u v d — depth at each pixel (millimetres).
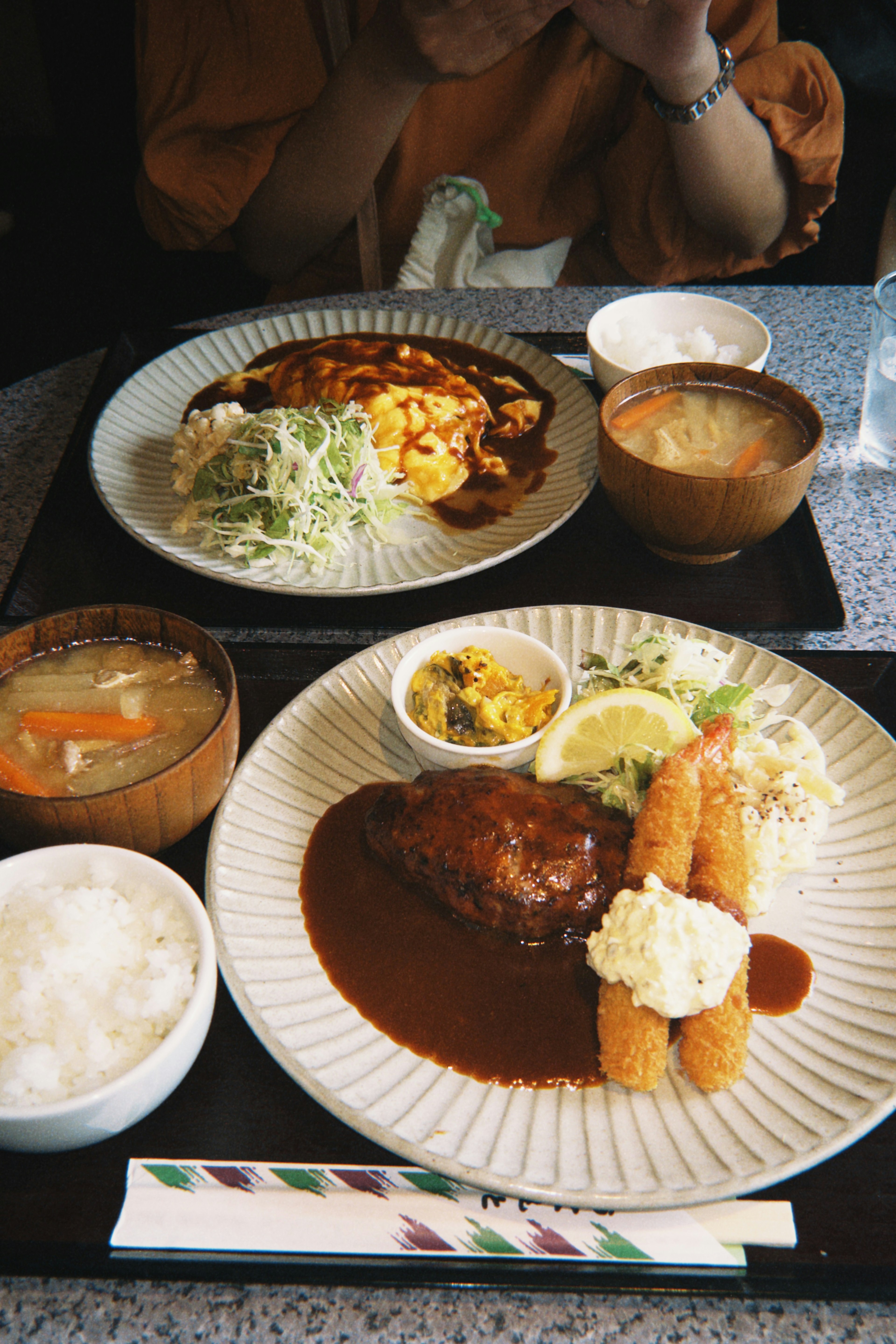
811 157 945
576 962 427
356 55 903
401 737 514
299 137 949
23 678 494
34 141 1855
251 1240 353
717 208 952
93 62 1722
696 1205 344
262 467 638
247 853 456
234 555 608
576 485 645
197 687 494
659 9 812
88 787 452
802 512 639
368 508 634
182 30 954
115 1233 354
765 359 669
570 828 439
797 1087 377
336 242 1059
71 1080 376
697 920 388
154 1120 386
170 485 671
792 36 1171
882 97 1090
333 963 424
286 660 550
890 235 1044
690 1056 384
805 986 411
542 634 551
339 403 682
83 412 725
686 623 540
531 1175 352
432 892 441
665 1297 347
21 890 414
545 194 1045
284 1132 383
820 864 450
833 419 714
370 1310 350
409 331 783
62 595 596
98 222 1681
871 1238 354
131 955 406
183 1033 369
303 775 491
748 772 468
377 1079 383
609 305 726
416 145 1014
